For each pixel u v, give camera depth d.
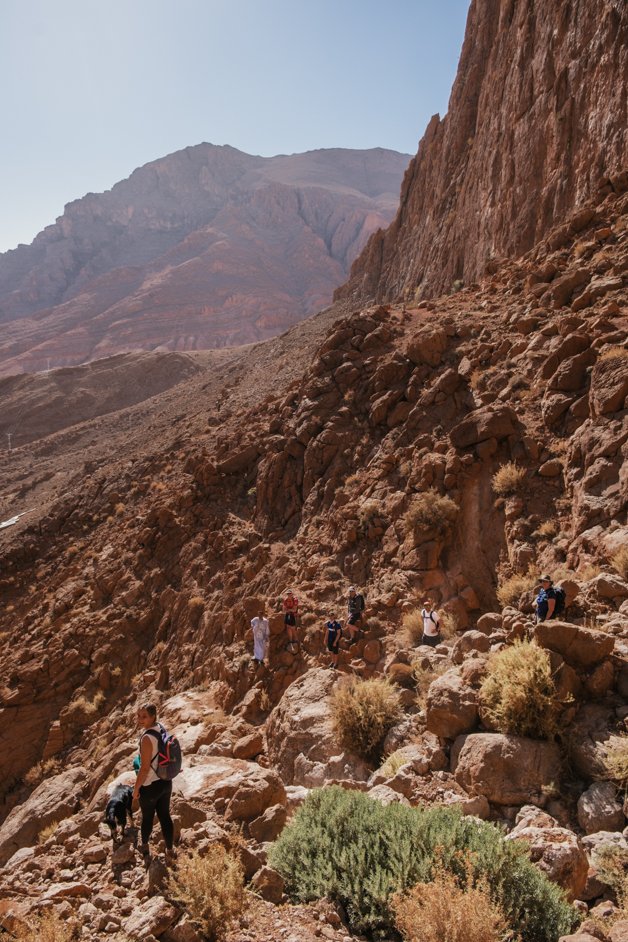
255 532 20.59
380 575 14.34
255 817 6.51
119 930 4.62
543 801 5.88
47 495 46.47
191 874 4.76
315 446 20.41
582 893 4.80
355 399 21.31
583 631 6.86
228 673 14.34
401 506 15.36
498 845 4.65
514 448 14.17
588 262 19.41
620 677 6.73
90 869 5.66
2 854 12.62
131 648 20.67
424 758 7.01
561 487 12.74
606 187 22.09
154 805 5.61
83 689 20.14
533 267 22.80
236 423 30.44
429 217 46.75
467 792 6.31
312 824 5.44
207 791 6.94
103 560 25.53
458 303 25.17
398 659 10.46
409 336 22.73
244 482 23.56
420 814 5.24
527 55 30.61
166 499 25.67
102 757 15.43
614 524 10.41
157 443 37.69
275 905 4.79
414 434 17.75
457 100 46.47
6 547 31.22
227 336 198.62
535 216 27.08
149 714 5.77
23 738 19.58
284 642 13.98
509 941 4.12
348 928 4.57
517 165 29.19
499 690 6.92
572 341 15.05
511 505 12.99
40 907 5.10
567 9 27.16
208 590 19.89
